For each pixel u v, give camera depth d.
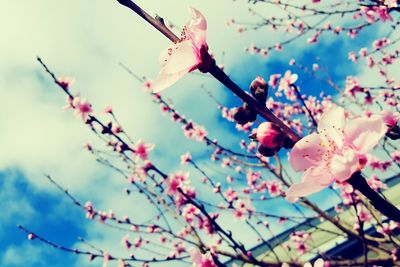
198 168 5.59
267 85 1.30
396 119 1.71
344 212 7.23
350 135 1.13
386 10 4.80
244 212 6.01
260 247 8.21
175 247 5.73
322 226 7.98
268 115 1.28
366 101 6.23
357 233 5.05
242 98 1.28
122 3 1.31
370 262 4.55
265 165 5.54
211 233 5.11
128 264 4.73
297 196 1.11
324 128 1.20
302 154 1.18
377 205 1.16
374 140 1.09
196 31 1.21
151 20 1.33
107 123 4.54
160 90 1.22
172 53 1.22
